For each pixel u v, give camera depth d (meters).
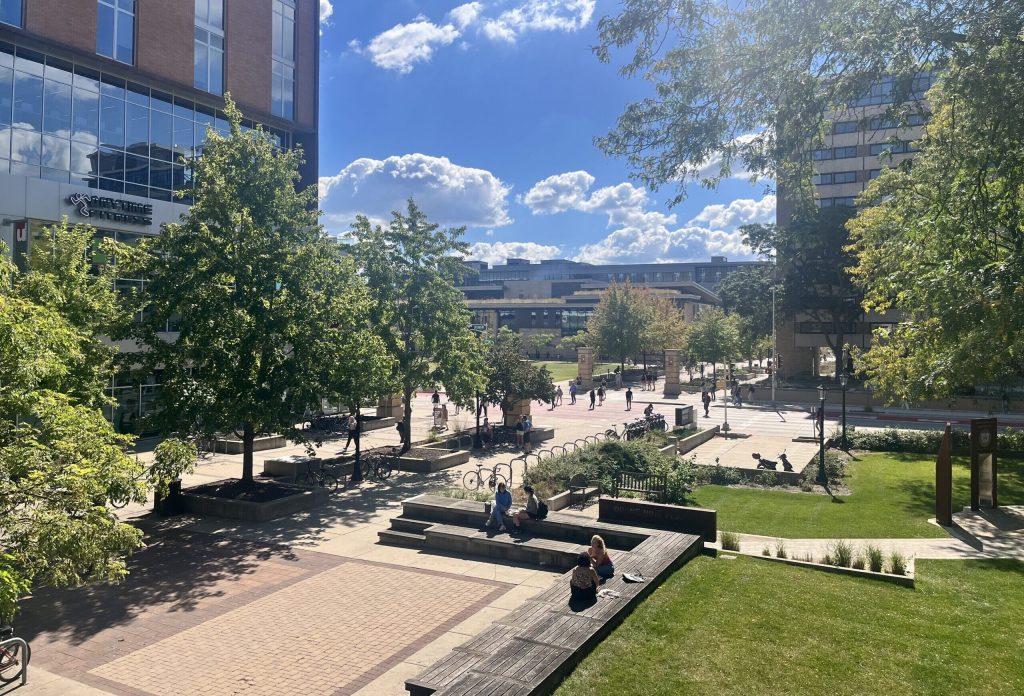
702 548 14.12
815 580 12.09
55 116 29.16
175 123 34.16
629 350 72.25
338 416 36.25
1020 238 13.16
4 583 8.02
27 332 9.65
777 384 61.38
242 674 9.55
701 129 11.16
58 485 9.40
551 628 9.12
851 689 7.85
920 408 51.09
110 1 30.61
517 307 119.44
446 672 7.83
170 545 15.98
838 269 53.41
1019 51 9.77
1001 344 17.66
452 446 30.48
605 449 25.12
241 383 18.91
